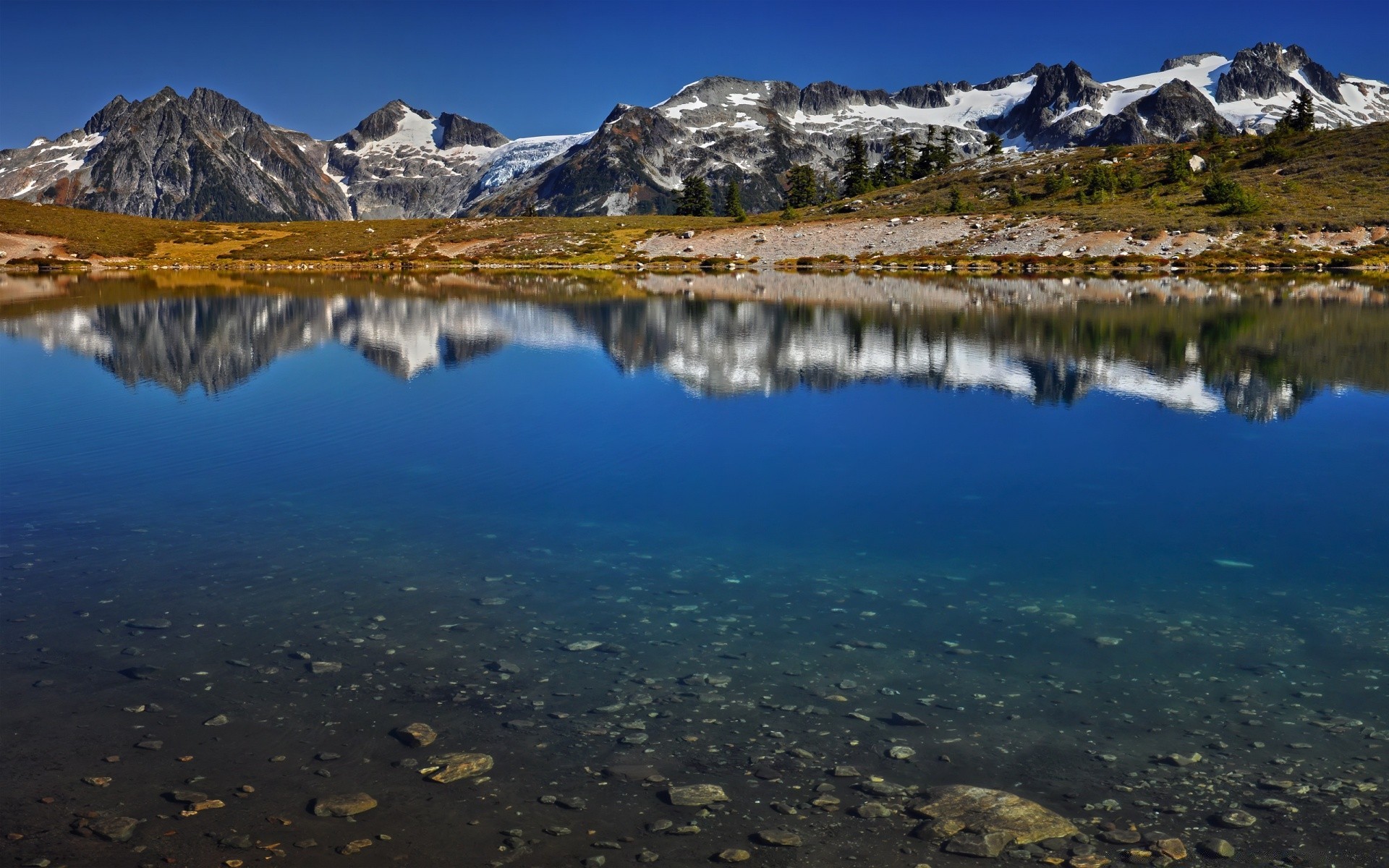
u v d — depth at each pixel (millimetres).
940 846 7953
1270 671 11289
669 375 35844
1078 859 7773
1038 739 9742
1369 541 16250
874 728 10008
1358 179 141875
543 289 92750
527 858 7812
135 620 12883
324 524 17531
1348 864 7672
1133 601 13586
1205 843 7977
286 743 9672
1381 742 9602
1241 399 30297
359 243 174000
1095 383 33312
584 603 13602
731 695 10742
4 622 12766
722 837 8102
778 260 145500
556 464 22266
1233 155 176500
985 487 20141
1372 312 58250
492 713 10320
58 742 9625
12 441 24500
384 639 12297
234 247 167500
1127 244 126062
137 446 24141
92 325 54875
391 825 8273
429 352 43125
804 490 19906
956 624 12789
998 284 93125
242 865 7684
